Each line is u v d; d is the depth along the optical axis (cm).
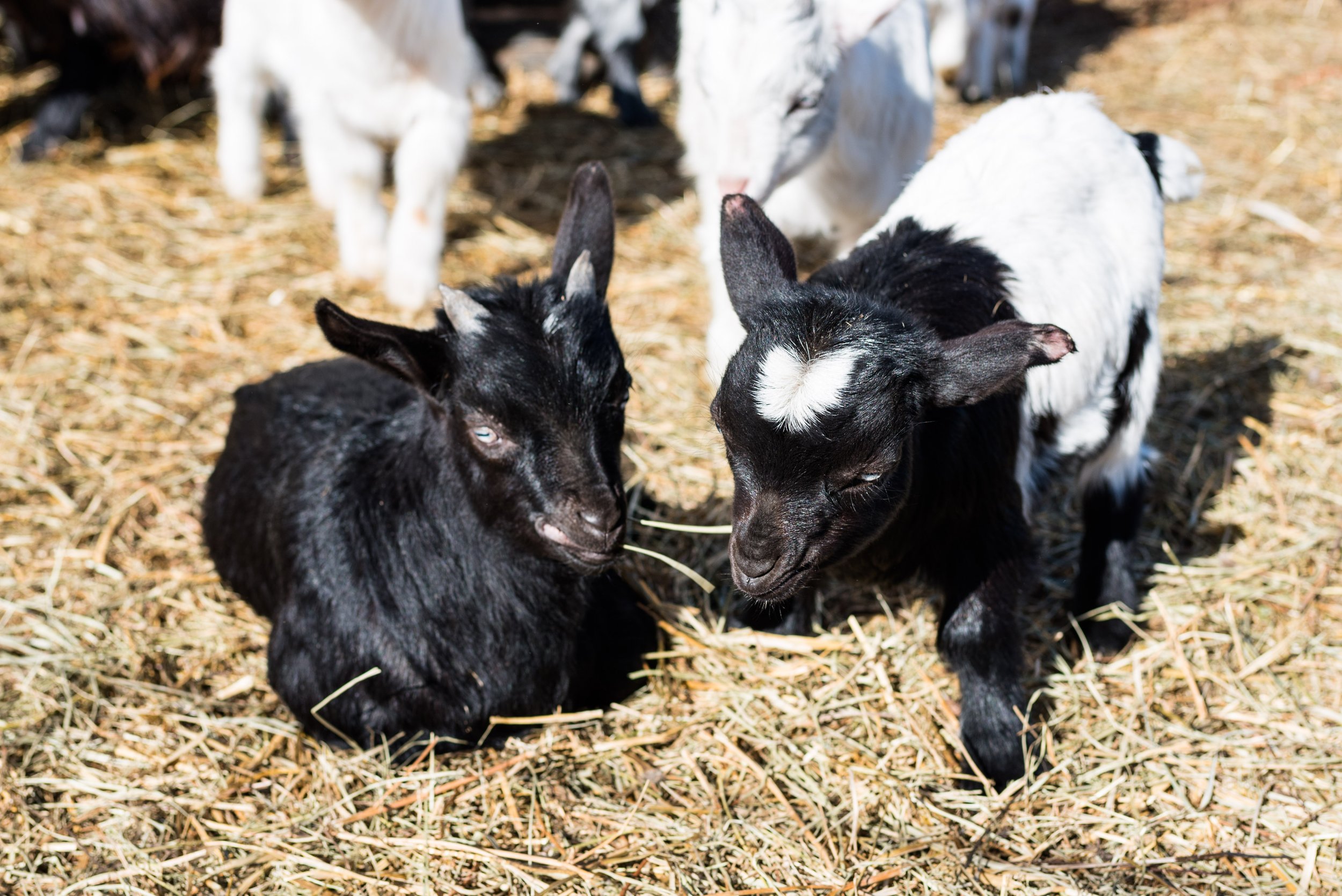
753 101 114
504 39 224
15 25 202
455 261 161
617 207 177
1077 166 102
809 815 94
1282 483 122
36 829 93
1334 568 113
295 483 103
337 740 100
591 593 102
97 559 113
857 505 83
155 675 105
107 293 151
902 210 105
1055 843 92
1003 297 95
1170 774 96
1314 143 203
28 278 152
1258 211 176
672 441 127
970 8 216
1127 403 106
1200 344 143
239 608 111
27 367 136
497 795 95
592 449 90
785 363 80
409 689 98
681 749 99
